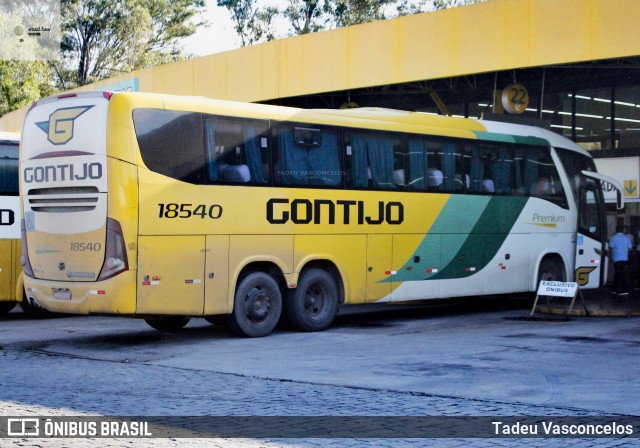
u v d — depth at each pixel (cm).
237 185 1506
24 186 1483
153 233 1398
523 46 2106
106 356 1333
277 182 1562
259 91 2698
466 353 1297
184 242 1436
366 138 1706
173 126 1433
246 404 943
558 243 2064
